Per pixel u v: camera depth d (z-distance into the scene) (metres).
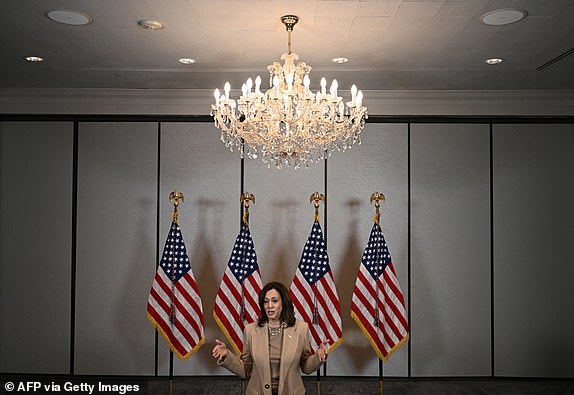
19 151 5.95
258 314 5.22
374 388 5.66
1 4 3.56
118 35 4.17
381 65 4.92
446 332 5.86
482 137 5.96
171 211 5.92
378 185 5.93
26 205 5.93
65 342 5.85
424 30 4.03
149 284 5.88
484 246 5.91
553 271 5.89
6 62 4.89
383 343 5.23
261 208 5.92
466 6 3.57
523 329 5.87
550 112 5.89
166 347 5.84
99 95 5.86
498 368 5.84
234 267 5.32
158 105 5.92
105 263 5.89
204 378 5.83
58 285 5.89
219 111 3.80
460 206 5.93
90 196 5.93
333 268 5.88
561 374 5.84
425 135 5.96
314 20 3.84
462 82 5.50
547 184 5.94
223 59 4.76
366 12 3.69
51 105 5.92
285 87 3.78
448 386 5.71
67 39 4.26
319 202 5.91
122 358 5.84
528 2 3.50
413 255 5.90
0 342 5.85
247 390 3.76
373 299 5.26
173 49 4.49
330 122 3.65
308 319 5.18
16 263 5.90
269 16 3.76
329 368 5.84
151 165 5.95
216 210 5.93
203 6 3.60
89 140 5.95
